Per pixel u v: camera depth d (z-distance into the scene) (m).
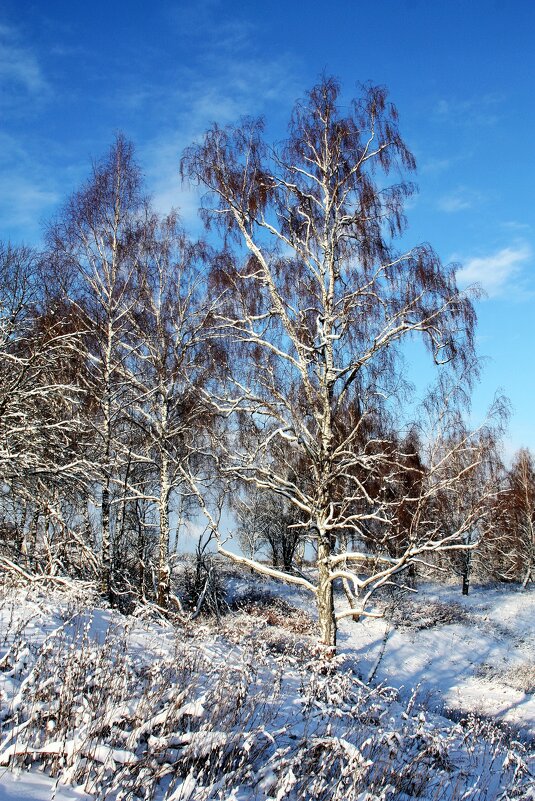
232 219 12.94
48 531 15.10
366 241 12.66
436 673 18.94
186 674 5.88
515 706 15.38
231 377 13.20
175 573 20.12
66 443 14.10
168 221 15.95
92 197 14.86
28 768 3.62
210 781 3.95
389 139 12.59
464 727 8.73
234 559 11.68
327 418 11.80
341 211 12.78
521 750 8.39
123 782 3.58
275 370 12.88
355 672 12.97
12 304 14.37
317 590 11.51
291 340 12.59
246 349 13.20
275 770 4.05
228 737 4.34
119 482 14.39
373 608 25.62
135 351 15.05
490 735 7.71
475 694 16.70
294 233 12.68
